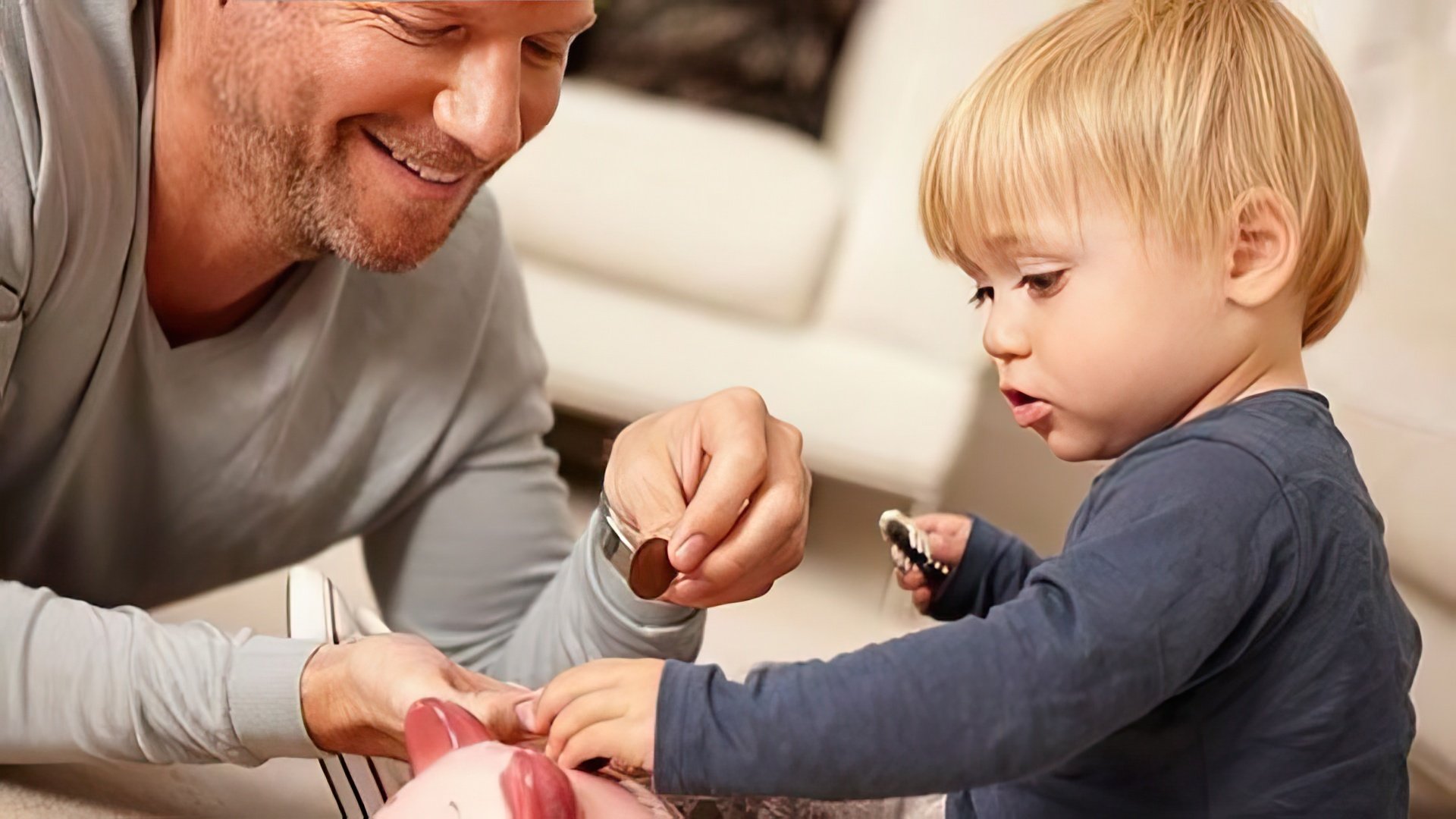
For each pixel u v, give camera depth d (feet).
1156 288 2.57
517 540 3.99
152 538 3.66
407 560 4.02
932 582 3.43
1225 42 2.65
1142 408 2.64
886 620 5.83
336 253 3.10
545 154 6.29
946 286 6.23
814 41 7.35
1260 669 2.47
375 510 3.85
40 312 2.99
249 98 2.88
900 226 6.33
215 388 3.42
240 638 2.97
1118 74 2.62
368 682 2.74
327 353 3.60
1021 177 2.63
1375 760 2.55
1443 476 4.51
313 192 2.99
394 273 3.17
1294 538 2.39
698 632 3.33
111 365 3.19
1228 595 2.31
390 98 2.81
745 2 7.32
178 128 3.05
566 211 6.26
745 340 6.28
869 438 6.18
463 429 3.90
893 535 3.41
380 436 3.79
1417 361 4.89
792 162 6.49
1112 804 2.64
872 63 7.17
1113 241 2.57
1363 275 3.18
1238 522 2.36
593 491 6.64
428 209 2.99
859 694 2.24
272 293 3.46
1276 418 2.52
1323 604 2.45
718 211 6.25
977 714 2.22
